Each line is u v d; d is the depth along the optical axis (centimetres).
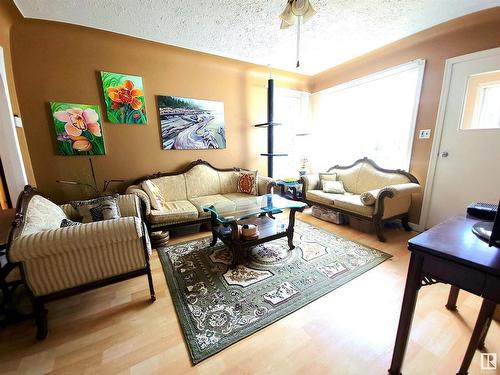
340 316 151
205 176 345
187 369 116
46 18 222
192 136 343
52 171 262
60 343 134
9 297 134
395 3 205
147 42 280
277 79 414
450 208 269
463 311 153
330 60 344
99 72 271
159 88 311
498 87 227
